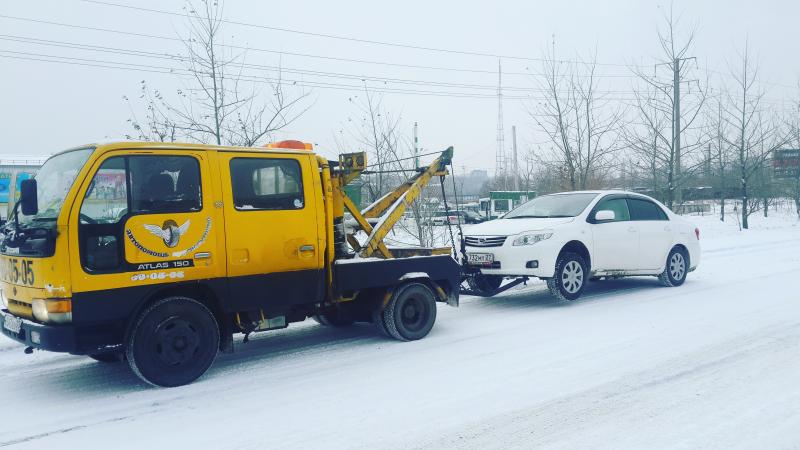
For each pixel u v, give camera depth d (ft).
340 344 22.00
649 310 26.55
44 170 18.03
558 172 64.39
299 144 20.59
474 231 29.35
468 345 21.21
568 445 12.49
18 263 16.74
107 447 13.05
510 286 28.17
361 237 23.57
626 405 14.69
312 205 19.74
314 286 19.86
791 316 24.14
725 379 16.43
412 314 22.38
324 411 14.89
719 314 25.05
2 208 50.55
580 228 28.53
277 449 12.71
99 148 15.98
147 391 16.85
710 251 51.85
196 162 17.38
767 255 47.47
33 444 13.32
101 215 15.94
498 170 148.25
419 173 25.49
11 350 21.91
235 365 19.38
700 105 64.23
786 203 133.59
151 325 16.65
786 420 13.46
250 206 18.37
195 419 14.58
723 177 86.17
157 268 16.62
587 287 34.32
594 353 19.49
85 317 15.69
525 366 18.30
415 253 23.93
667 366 17.81
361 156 21.40
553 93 59.82
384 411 14.78
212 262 17.56
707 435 12.77
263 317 19.31
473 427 13.61
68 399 16.38
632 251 30.78
